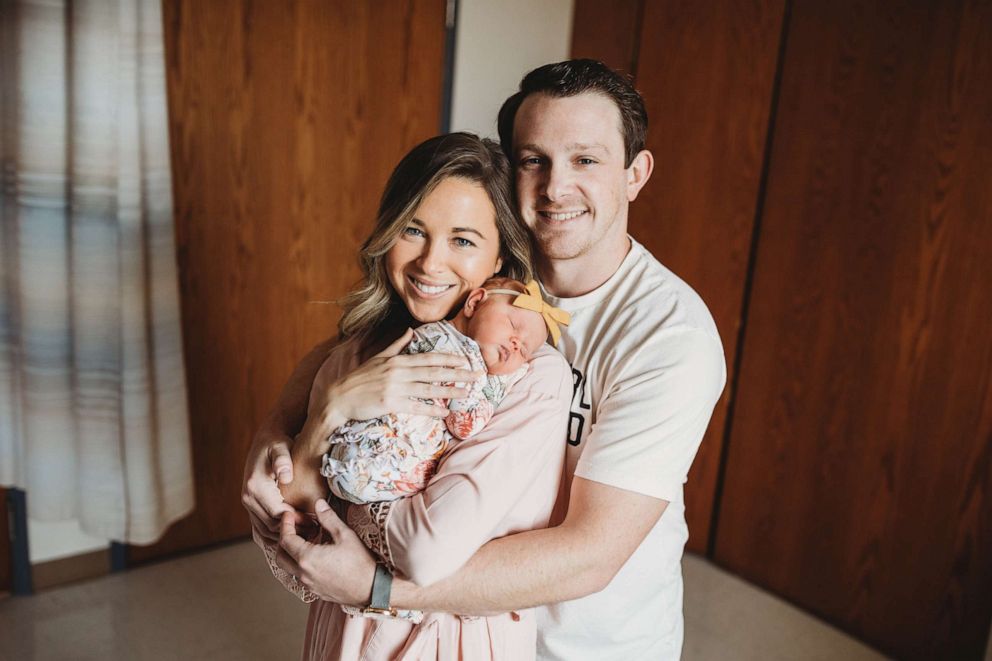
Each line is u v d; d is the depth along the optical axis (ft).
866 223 8.27
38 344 7.37
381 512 3.47
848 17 8.19
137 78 7.33
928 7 7.64
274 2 8.57
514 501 3.54
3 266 7.41
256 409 9.58
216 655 7.80
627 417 3.89
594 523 3.69
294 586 4.18
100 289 7.41
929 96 7.72
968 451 7.79
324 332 9.89
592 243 4.20
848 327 8.52
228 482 9.59
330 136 9.31
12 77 6.99
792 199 8.82
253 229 9.02
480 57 10.30
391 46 9.52
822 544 8.98
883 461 8.39
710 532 10.13
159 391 8.01
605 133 4.06
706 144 9.41
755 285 9.25
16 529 8.28
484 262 3.98
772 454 9.33
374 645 3.86
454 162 3.81
